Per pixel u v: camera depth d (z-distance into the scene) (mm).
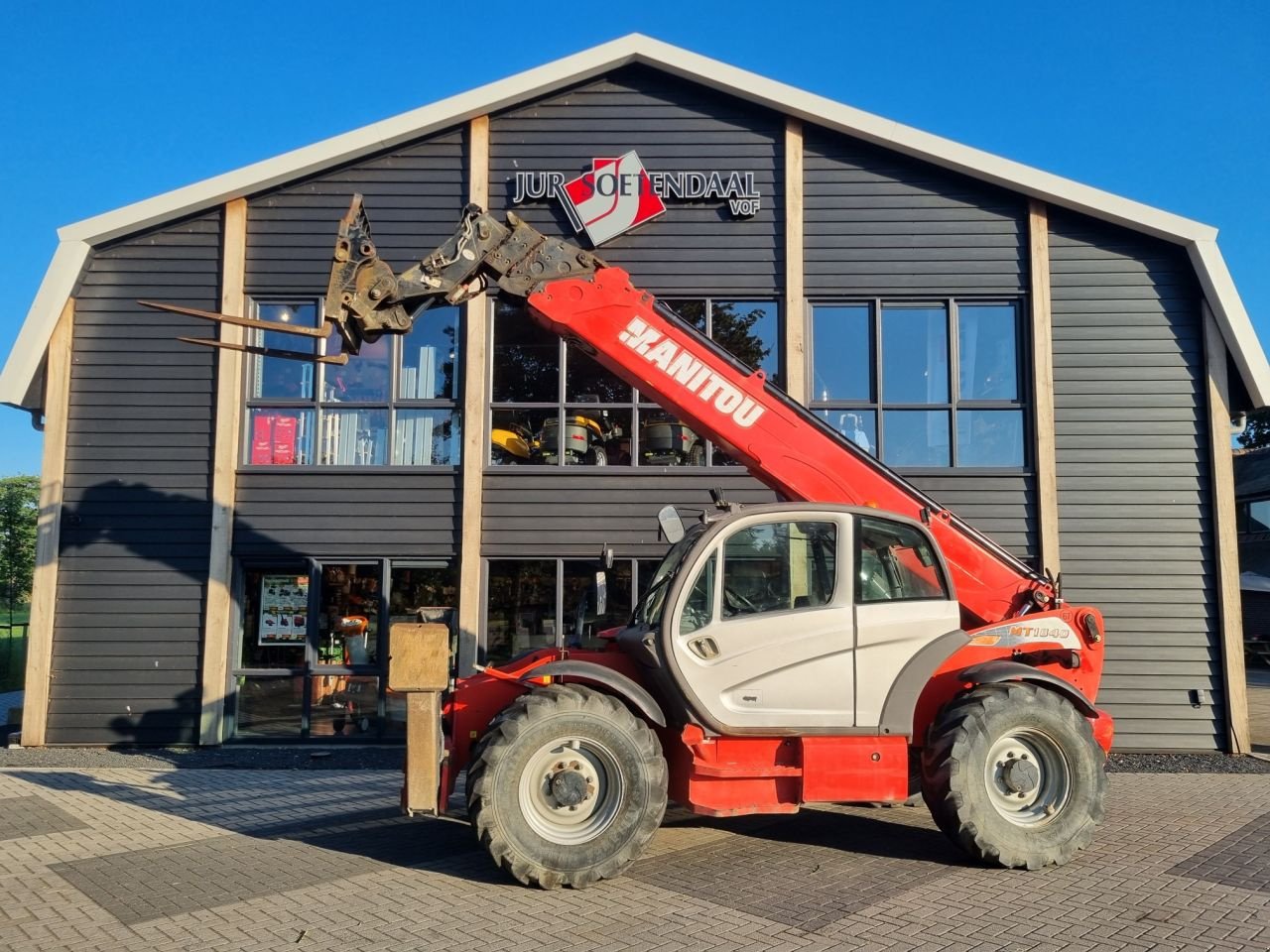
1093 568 10344
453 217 10922
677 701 5676
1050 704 5805
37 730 10242
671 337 6723
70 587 10445
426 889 5383
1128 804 7574
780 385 10656
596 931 4641
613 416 10820
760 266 10812
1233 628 10172
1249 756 9961
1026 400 10664
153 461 10641
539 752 5410
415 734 5598
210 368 10781
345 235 6422
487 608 10500
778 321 10805
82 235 10609
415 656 5621
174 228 10906
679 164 10953
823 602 5879
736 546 5895
